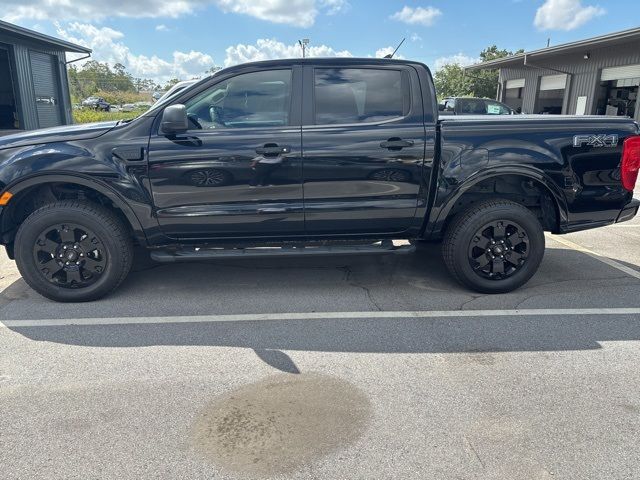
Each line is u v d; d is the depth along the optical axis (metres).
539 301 4.24
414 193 4.15
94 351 3.40
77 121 31.23
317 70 4.09
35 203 4.29
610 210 4.32
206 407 2.75
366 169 4.05
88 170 3.89
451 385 2.97
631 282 4.69
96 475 2.25
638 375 3.08
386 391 2.91
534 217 4.25
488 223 4.22
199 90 4.02
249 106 4.06
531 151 4.11
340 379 3.04
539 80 25.88
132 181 3.95
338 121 4.08
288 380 3.03
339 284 4.66
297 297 4.34
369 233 4.30
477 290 4.39
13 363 3.24
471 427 2.58
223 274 4.93
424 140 4.06
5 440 2.48
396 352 3.38
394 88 4.14
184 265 5.19
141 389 2.94
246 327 3.76
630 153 4.21
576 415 2.68
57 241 4.11
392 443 2.45
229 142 3.95
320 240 4.30
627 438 2.49
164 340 3.56
